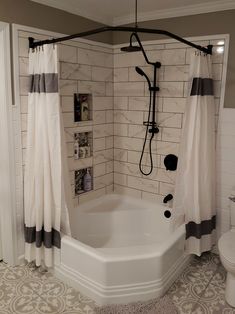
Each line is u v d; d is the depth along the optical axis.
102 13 2.91
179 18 2.73
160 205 3.09
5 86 2.28
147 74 3.00
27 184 2.43
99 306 2.18
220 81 2.60
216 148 2.71
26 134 2.48
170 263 2.38
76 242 2.33
